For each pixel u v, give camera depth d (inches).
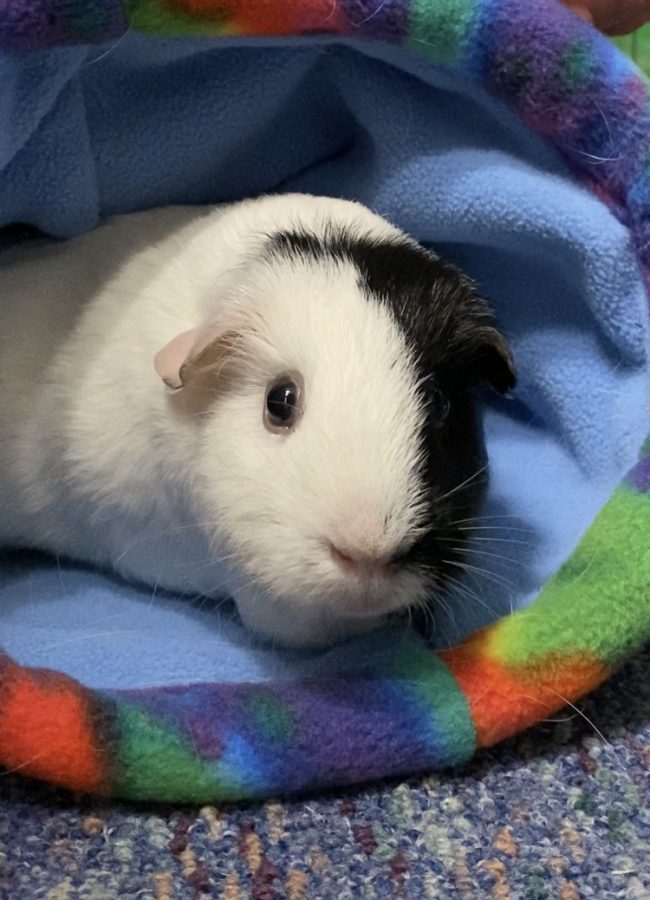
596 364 9.5
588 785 7.5
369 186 10.1
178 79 9.6
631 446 8.9
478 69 8.4
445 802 7.3
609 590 7.7
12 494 9.6
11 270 9.8
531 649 7.6
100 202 10.1
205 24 7.7
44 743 6.8
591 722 8.1
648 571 7.6
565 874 6.8
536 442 10.3
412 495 7.2
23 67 7.8
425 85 9.4
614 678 8.6
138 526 9.2
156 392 8.4
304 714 7.3
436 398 8.0
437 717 7.4
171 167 10.1
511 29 8.1
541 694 7.6
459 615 8.7
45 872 6.6
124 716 7.0
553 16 8.2
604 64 8.2
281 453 7.4
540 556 9.1
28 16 6.9
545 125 8.5
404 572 7.3
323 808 7.3
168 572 9.3
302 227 9.0
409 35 8.2
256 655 8.6
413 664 7.8
